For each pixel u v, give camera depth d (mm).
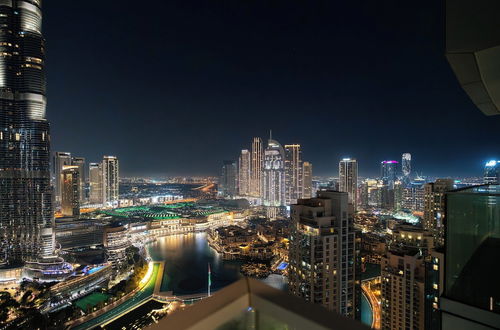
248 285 4500
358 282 66750
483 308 8594
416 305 66250
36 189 154375
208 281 141875
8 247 148125
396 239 94125
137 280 134500
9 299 103688
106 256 175500
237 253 182625
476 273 9000
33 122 156125
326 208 63469
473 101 10070
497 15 7047
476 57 7730
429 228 117562
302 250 63312
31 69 159875
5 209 148750
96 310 109062
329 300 60938
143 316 107312
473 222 9164
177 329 3549
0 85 153250
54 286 119625
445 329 9227
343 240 62281
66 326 95375
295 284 65125
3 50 155875
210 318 3754
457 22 7566
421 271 68062
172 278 147750
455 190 9867
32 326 88438
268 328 4004
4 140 150375
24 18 161875
